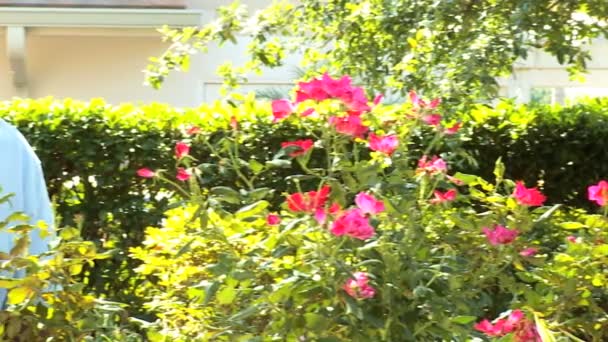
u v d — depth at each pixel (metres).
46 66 10.18
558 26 4.56
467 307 2.80
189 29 5.82
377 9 5.36
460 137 4.15
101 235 5.82
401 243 2.79
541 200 3.27
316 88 2.95
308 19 5.79
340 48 5.65
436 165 3.23
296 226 2.77
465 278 3.13
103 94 10.30
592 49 10.60
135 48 10.27
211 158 5.81
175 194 5.84
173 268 3.59
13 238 2.80
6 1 9.62
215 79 10.50
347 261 2.76
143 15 9.69
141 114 5.92
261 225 3.10
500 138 6.15
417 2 4.99
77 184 5.86
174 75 10.38
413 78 4.95
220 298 2.72
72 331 2.66
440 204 3.22
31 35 10.02
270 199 5.68
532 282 3.53
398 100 5.53
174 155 5.80
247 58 10.48
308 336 2.61
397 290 2.67
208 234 3.00
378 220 2.85
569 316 3.22
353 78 5.52
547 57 10.45
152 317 5.03
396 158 3.20
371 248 2.69
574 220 4.43
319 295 2.64
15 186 2.91
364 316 2.58
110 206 5.79
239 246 3.01
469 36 4.64
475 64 4.47
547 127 6.18
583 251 3.25
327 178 2.91
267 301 2.69
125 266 5.70
